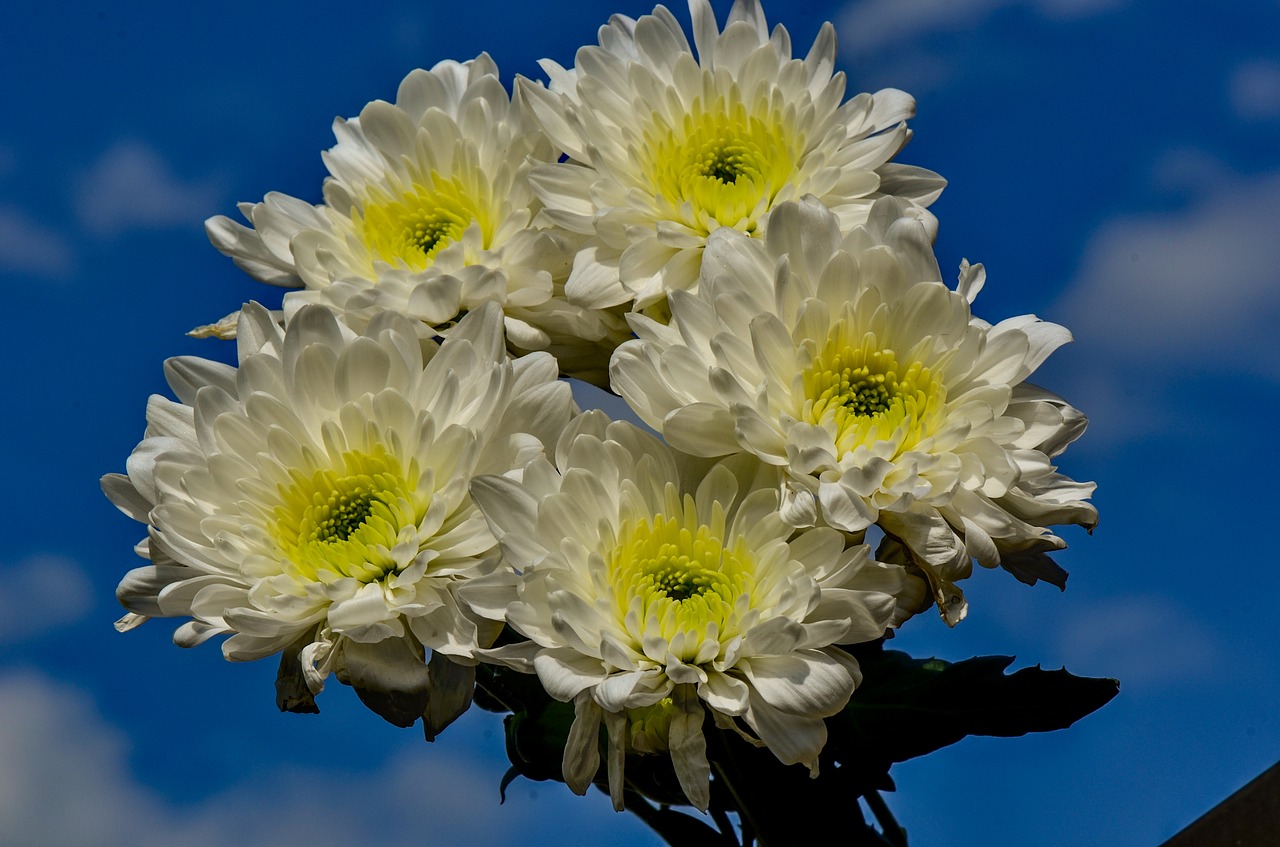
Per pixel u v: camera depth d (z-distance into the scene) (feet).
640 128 2.58
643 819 2.57
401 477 2.48
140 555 2.53
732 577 2.43
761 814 2.51
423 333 2.52
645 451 2.45
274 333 2.52
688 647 2.41
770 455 2.42
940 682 2.53
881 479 2.41
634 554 2.43
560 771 2.50
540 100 2.56
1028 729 2.51
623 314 2.56
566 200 2.55
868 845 2.51
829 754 2.52
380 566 2.47
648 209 2.55
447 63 2.66
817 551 2.42
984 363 2.48
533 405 2.47
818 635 2.39
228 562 2.48
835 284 2.46
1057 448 2.51
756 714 2.41
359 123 2.68
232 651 2.46
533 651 2.42
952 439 2.44
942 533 2.42
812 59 2.60
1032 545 2.48
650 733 2.42
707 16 2.61
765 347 2.43
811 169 2.55
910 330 2.47
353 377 2.48
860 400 2.46
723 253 2.46
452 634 2.44
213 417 2.49
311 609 2.47
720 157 2.56
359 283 2.57
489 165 2.61
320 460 2.49
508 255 2.56
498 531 2.41
